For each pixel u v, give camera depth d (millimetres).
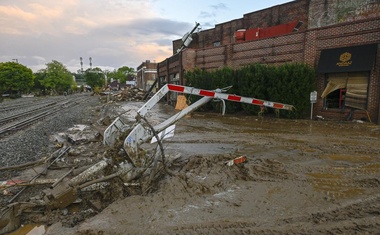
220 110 17641
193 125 12508
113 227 3250
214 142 8617
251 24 25000
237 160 5816
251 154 6895
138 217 3496
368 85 12586
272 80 15000
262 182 4727
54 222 3621
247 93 16281
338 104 13977
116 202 3955
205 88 18984
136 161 4672
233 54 19891
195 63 23375
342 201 3908
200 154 6906
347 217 3445
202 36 31000
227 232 3133
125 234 3105
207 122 13508
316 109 14688
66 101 36781
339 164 5816
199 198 4078
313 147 7594
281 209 3688
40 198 4102
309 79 14266
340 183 4637
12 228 3498
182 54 24000
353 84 13180
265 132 10375
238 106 17406
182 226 3256
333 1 16906
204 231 3156
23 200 4383
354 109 13242
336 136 9250
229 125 12422
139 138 4848
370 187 4445
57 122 14469
